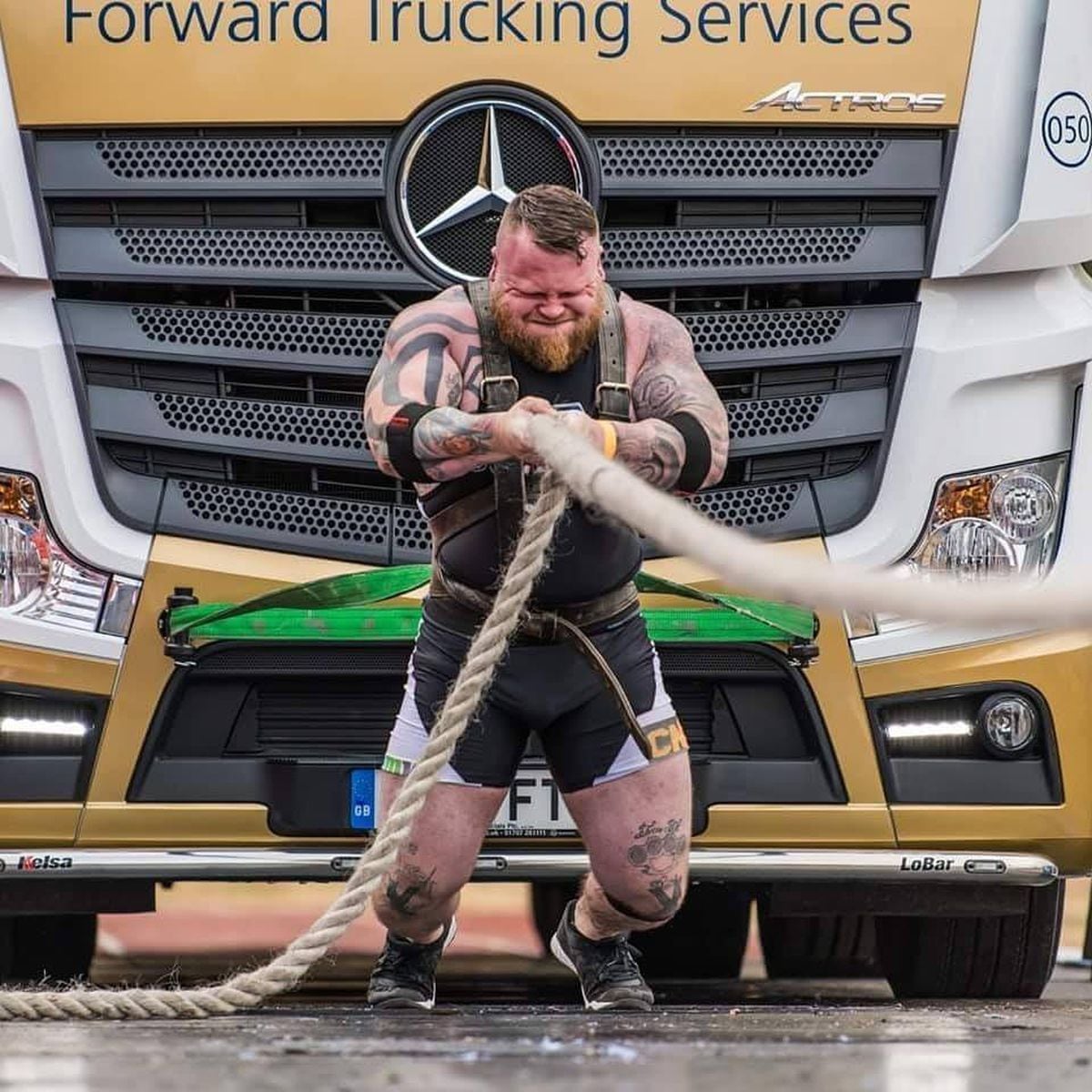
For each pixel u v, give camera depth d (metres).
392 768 12.76
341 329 14.79
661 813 12.52
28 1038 10.88
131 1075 9.19
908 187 14.90
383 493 14.86
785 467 15.03
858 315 14.97
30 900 14.73
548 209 11.75
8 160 14.51
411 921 13.09
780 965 20.94
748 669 14.65
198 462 14.77
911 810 14.68
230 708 14.52
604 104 14.62
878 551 14.86
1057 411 15.02
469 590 12.32
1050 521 14.92
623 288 14.84
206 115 14.53
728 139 14.81
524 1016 12.63
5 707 14.46
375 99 14.55
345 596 14.16
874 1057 9.94
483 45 14.59
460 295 12.32
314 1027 11.63
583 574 12.09
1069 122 14.97
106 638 14.40
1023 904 15.43
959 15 14.95
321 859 14.32
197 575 14.54
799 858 14.51
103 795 14.38
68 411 14.52
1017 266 14.89
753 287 15.00
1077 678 14.84
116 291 14.73
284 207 14.73
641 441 11.34
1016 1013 13.52
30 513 14.46
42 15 14.59
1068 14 15.02
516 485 11.95
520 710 12.35
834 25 14.80
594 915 13.33
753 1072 9.27
